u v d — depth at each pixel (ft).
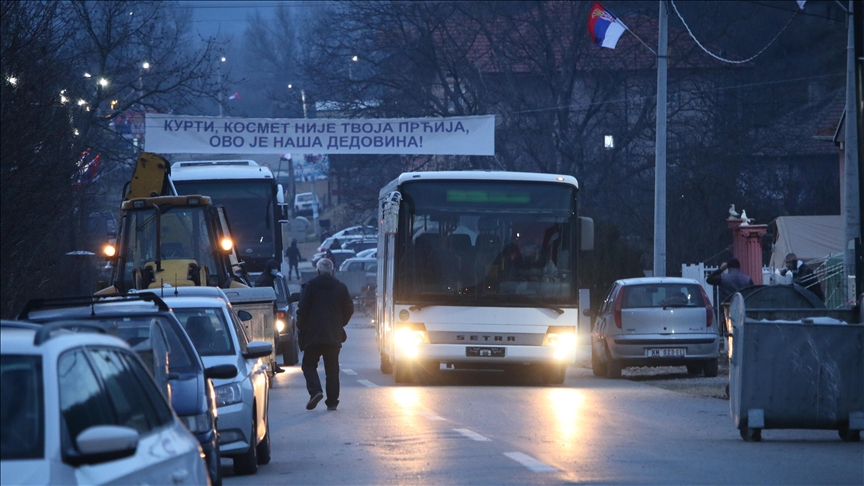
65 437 28.96
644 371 149.38
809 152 304.30
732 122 281.33
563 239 122.01
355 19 280.31
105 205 209.36
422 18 277.23
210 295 78.23
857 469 64.08
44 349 30.86
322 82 279.69
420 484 59.21
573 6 281.13
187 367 55.98
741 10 330.34
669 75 291.58
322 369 150.30
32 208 83.46
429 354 120.06
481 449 72.23
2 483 26.94
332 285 98.99
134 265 135.54
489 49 293.84
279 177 627.46
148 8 229.86
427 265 120.88
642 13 292.20
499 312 120.37
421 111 277.44
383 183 292.40
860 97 132.05
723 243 231.50
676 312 131.64
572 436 79.25
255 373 68.28
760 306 100.37
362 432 82.28
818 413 75.82
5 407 29.25
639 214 242.78
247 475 64.13
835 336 76.02
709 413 95.35
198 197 136.26
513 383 127.13
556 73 284.82
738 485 58.39
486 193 121.90
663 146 168.04
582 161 278.26
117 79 220.23
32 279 94.99
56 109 91.61
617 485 58.39
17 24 83.51
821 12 340.59
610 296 139.23
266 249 182.39
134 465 31.01
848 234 150.61
